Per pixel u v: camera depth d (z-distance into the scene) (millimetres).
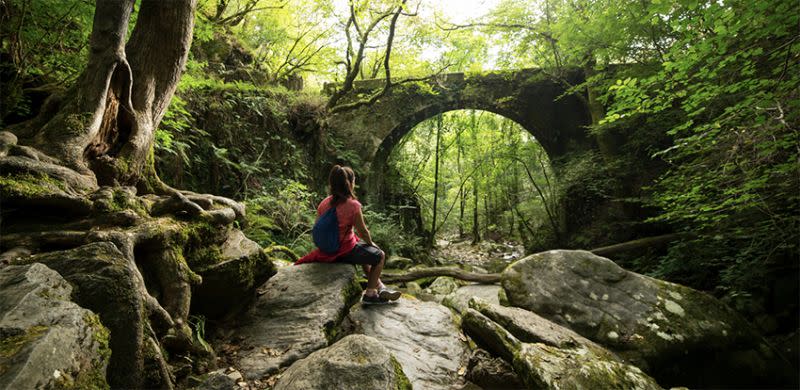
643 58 7656
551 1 10133
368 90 12547
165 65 3586
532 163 15375
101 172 3041
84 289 1816
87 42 4383
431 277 7961
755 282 5234
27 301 1500
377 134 12289
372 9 9469
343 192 3715
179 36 3582
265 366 2617
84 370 1405
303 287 3504
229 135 7645
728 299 5379
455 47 11242
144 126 3424
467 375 2998
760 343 3639
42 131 2873
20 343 1272
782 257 5195
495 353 3141
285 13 10094
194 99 7168
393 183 14367
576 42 8102
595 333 3697
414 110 12461
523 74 12570
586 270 4176
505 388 2764
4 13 3773
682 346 3475
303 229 7453
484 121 16062
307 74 13414
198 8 6492
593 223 10594
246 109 8445
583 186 10688
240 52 9930
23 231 2199
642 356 3443
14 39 4020
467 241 19391
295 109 9945
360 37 9812
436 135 16031
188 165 6160
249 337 2986
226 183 7227
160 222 2662
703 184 4137
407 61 11539
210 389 2119
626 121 8648
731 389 3451
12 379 1113
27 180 2297
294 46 10547
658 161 9367
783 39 3688
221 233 3232
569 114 12414
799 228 4250
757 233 4723
